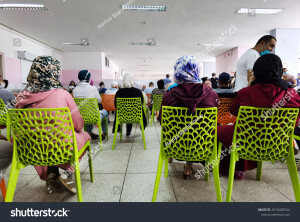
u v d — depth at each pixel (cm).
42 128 110
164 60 1320
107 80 1075
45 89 124
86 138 142
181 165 205
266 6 492
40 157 113
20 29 653
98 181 169
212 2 468
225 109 206
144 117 269
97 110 251
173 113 116
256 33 712
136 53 1091
